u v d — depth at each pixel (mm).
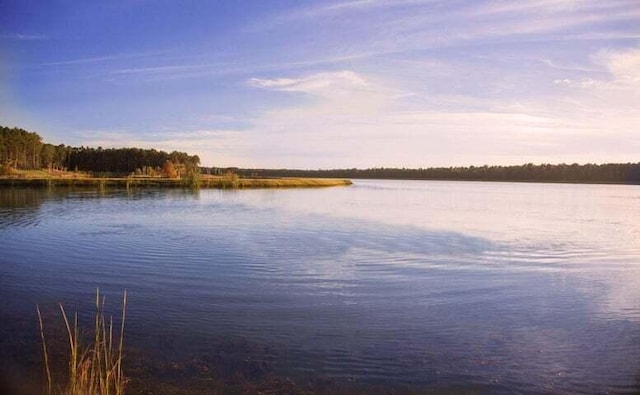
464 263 21469
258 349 11281
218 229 31375
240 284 17094
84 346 11242
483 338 12250
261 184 96875
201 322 13039
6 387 9195
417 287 17125
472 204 59656
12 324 12625
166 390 9289
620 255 23984
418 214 44594
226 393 9250
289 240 27188
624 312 14531
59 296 15375
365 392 9438
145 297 15352
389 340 11984
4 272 18594
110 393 8984
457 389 9594
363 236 29188
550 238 29672
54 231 29547
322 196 70938
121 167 121812
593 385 9797
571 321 13656
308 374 10094
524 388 9680
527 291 16781
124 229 30797
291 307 14516
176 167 108125
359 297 15688
